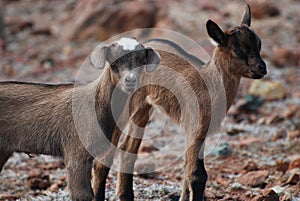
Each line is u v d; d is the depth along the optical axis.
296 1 75.25
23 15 75.19
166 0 67.06
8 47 64.88
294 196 28.95
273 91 48.44
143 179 32.62
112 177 32.28
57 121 24.80
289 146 38.41
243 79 51.84
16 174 34.00
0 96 25.50
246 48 26.34
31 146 25.36
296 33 64.12
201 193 26.59
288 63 56.28
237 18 65.62
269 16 68.19
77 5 71.62
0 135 25.52
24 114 25.25
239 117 44.84
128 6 63.03
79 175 24.31
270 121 43.50
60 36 66.56
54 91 25.42
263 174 31.41
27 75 55.25
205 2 68.56
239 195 29.59
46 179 32.72
